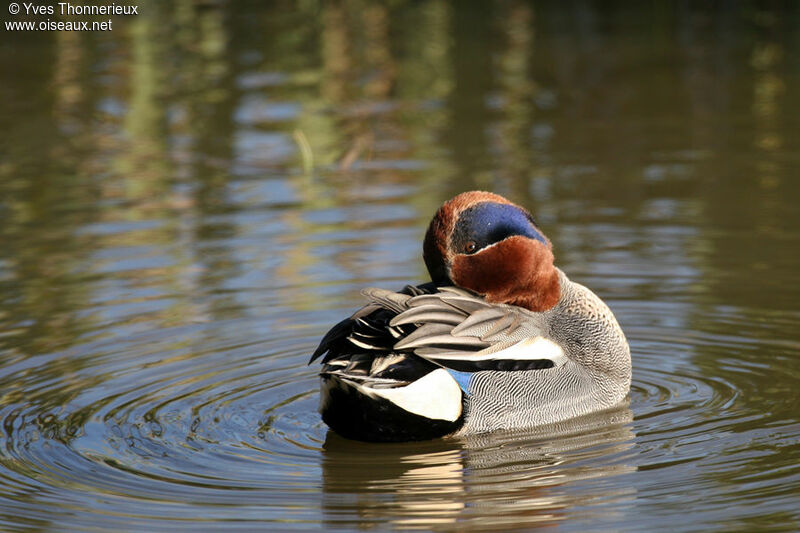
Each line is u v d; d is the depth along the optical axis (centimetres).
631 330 1092
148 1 2870
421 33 2550
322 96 2072
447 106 1995
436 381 841
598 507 729
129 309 1152
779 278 1199
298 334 1083
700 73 2122
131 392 955
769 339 1053
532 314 927
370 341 830
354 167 1666
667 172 1580
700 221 1387
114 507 743
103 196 1559
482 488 765
